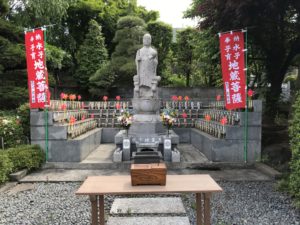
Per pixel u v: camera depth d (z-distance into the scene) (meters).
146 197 4.48
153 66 7.70
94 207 2.75
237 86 6.33
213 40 9.73
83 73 14.30
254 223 3.54
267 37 9.51
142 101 7.39
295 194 4.16
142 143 6.66
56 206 4.15
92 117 9.78
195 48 13.93
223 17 7.94
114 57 13.45
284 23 9.05
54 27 13.62
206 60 11.88
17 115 7.26
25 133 7.14
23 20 9.91
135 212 3.84
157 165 2.92
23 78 8.92
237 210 3.96
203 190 2.68
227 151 6.45
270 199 4.39
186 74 16.02
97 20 16.34
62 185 5.21
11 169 5.41
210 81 15.21
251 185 5.12
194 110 9.80
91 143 7.80
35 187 5.09
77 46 16.16
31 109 6.46
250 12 7.47
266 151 7.04
